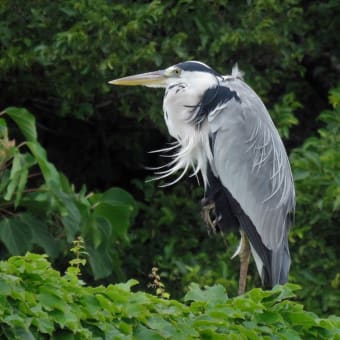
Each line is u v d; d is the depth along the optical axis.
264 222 10.82
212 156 10.96
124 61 13.67
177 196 15.02
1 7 14.05
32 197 12.48
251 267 13.84
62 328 7.26
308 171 13.16
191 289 8.23
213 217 11.45
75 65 13.73
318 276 13.39
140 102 14.25
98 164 16.38
